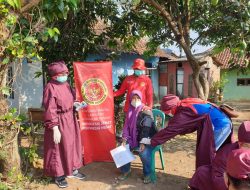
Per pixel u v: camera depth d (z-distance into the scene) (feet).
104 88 19.06
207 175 12.54
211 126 13.73
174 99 14.71
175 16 27.96
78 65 18.74
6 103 15.69
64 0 14.67
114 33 29.09
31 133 18.29
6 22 14.15
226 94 79.77
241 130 9.84
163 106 14.80
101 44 29.14
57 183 16.35
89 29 27.20
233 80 79.10
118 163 16.39
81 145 17.35
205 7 29.17
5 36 14.53
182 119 14.15
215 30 29.25
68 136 16.17
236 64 28.40
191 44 31.76
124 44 32.45
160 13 28.02
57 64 16.03
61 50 25.94
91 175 17.93
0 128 15.44
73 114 16.84
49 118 15.61
